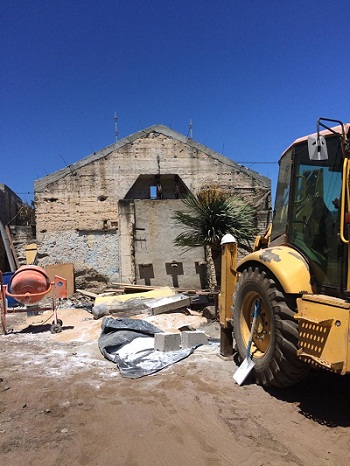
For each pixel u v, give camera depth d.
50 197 16.45
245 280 5.27
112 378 5.52
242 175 17.31
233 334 5.68
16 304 13.34
